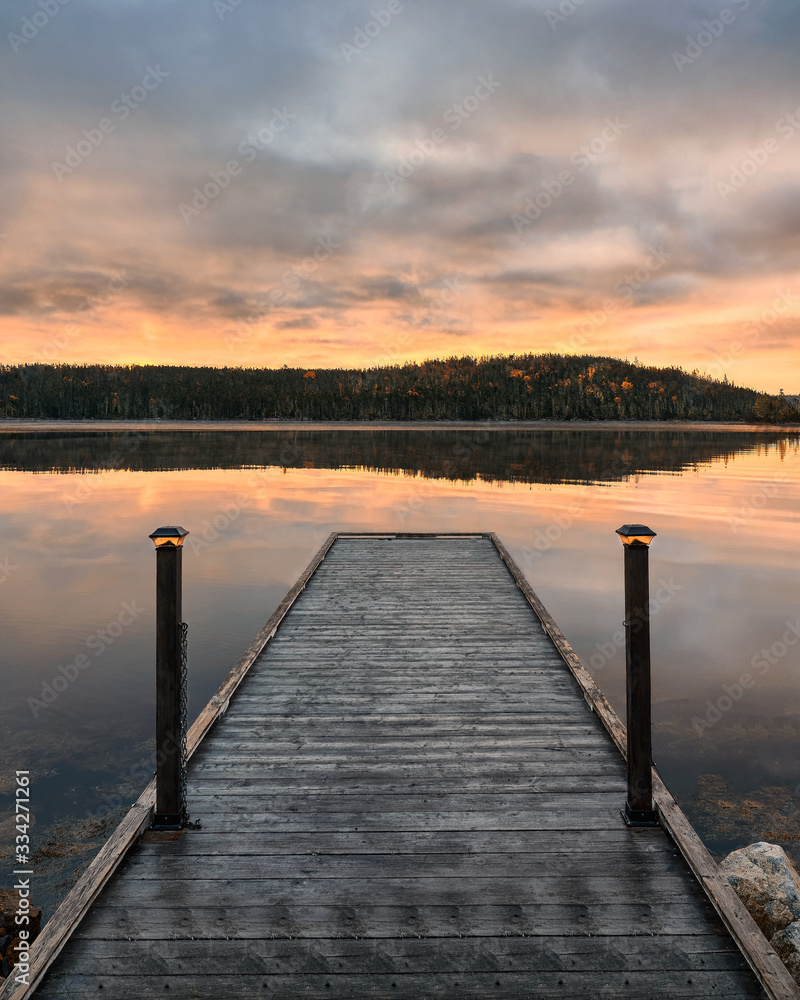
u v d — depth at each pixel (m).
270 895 2.82
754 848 3.62
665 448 49.31
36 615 9.11
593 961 2.49
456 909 2.74
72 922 2.60
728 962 2.48
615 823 3.36
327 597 8.02
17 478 27.16
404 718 4.65
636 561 3.29
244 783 3.77
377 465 34.19
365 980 2.41
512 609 7.47
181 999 2.33
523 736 4.37
